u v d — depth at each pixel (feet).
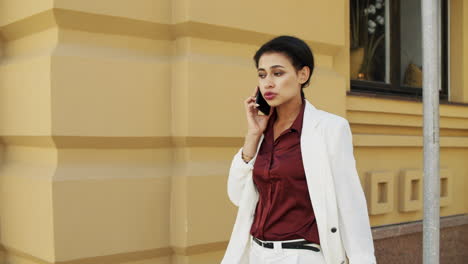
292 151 6.91
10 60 11.14
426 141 8.24
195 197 10.85
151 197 10.75
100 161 10.36
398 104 15.17
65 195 9.73
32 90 10.07
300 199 6.77
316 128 6.74
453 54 17.93
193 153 11.09
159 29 10.95
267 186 7.02
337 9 13.34
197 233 10.88
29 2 10.30
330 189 6.59
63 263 9.73
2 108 11.19
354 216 6.56
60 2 9.63
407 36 17.22
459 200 17.46
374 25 16.29
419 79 17.48
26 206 10.40
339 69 14.16
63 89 9.70
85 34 10.20
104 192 10.15
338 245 6.63
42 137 9.89
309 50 6.98
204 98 10.95
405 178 15.31
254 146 7.39
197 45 11.08
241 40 11.71
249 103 7.49
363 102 14.33
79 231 9.88
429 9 8.13
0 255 11.68
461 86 17.89
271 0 11.96
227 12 11.21
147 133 10.68
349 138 6.81
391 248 14.85
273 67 6.85
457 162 17.47
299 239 6.72
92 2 9.98
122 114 10.34
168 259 11.21
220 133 11.19
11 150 11.50
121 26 10.48
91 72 9.98
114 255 10.32
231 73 11.36
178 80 10.89
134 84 10.50
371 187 14.44
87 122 9.94
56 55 9.64
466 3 17.85
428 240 8.23
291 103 7.11
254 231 7.13
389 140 14.98
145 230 10.68
